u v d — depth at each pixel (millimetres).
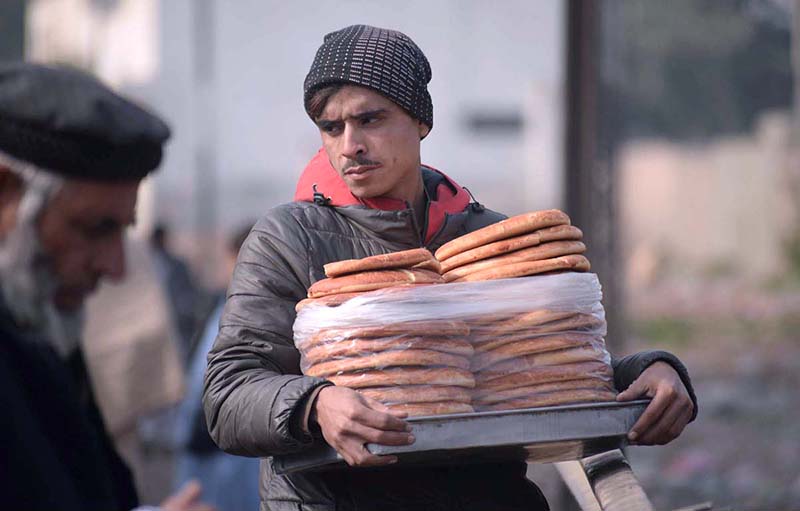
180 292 23125
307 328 4738
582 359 4875
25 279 3740
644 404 4836
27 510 3623
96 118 3688
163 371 9930
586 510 5289
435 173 5602
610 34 15492
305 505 4953
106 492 3902
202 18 65562
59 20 68125
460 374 4656
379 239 5113
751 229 59188
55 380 3834
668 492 18516
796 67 59656
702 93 75938
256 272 4988
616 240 15453
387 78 4992
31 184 3682
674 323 40688
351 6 69562
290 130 69750
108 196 3783
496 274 4859
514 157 70938
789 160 56906
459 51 70312
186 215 65125
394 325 4625
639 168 65125
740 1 75875
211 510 4852
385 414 4324
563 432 4586
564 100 15250
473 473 5137
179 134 65812
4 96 3660
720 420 24312
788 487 18109
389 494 4980
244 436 4629
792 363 30906
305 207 5152
